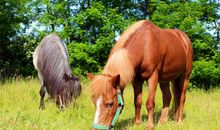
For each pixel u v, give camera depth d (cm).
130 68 573
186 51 804
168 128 680
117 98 530
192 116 840
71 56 1547
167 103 791
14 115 678
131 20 1628
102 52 1627
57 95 751
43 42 846
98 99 507
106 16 1602
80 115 745
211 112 893
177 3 1616
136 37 650
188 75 827
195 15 1599
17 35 1712
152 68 662
